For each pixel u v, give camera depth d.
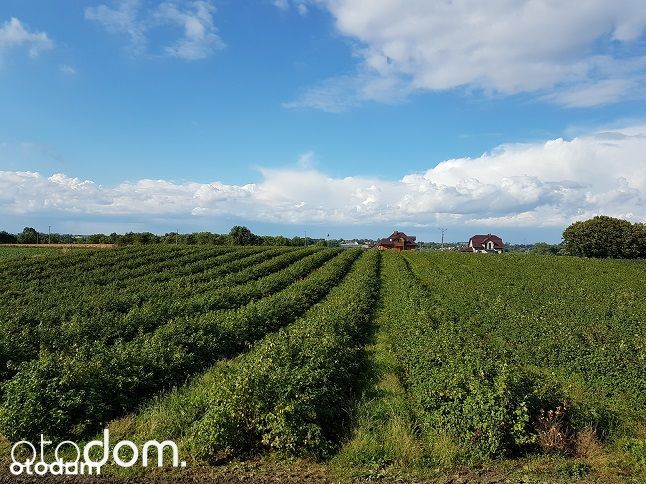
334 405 11.19
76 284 38.22
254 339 19.03
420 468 9.07
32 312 21.69
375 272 50.44
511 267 60.00
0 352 13.96
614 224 88.69
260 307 22.83
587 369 15.28
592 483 8.52
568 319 22.88
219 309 25.02
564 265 61.69
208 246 75.81
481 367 11.06
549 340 17.89
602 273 52.97
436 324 20.70
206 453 9.34
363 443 9.61
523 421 9.46
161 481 8.62
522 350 17.50
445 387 10.66
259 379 10.08
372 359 16.64
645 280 46.00
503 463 9.23
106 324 18.62
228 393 9.87
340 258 65.00
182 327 16.53
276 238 128.25
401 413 11.34
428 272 53.84
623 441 10.04
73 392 10.64
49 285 37.16
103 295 29.33
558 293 34.78
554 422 9.88
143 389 12.74
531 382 10.69
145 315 20.17
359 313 22.64
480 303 28.39
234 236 119.81
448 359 12.50
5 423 9.85
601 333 19.59
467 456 9.40
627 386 13.61
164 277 42.75
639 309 26.88
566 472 8.88
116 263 52.34
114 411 11.60
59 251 69.69
